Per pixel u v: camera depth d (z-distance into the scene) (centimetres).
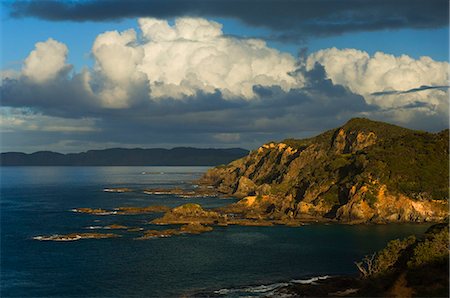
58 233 15475
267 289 9638
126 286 9838
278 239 14775
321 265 11600
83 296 9219
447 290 8038
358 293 8956
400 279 8894
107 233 15538
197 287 9781
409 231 16075
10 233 15450
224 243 14112
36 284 9962
